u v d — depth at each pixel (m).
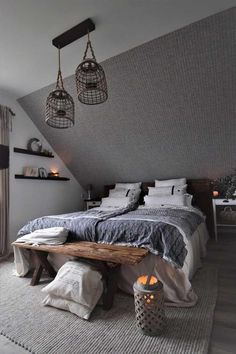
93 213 3.08
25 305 1.94
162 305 1.52
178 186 3.99
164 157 4.06
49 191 4.47
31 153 4.04
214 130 3.35
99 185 5.26
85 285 1.80
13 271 2.75
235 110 3.01
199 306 1.81
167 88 2.98
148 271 2.00
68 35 2.28
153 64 2.75
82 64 2.16
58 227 2.49
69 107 2.64
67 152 4.65
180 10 2.07
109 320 1.69
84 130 4.04
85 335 1.53
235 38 2.34
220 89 2.83
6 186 3.48
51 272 2.45
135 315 1.75
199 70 2.69
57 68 2.93
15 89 3.52
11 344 1.49
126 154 4.25
